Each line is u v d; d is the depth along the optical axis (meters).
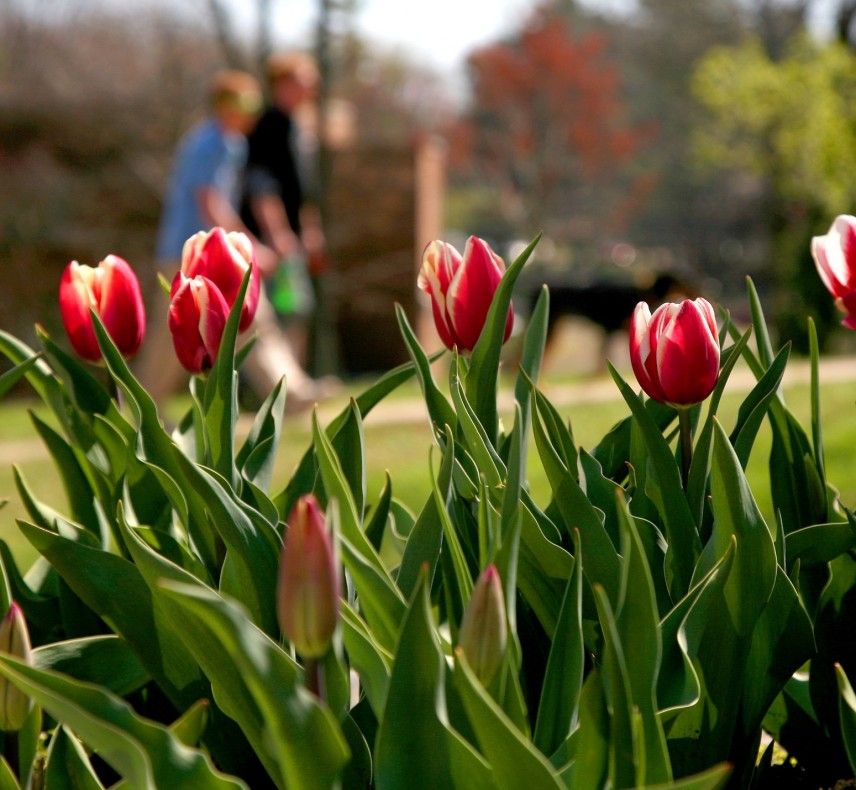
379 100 42.03
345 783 1.70
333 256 21.56
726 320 2.45
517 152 44.00
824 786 2.42
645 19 54.62
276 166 10.52
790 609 1.97
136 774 1.35
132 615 1.97
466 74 47.22
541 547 1.97
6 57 29.25
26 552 6.15
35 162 21.66
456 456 2.20
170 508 2.41
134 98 22.42
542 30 42.75
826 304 18.98
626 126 50.88
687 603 1.83
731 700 1.93
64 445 2.51
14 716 1.66
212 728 2.02
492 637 1.48
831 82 22.53
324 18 18.84
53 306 21.72
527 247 2.15
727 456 1.87
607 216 48.53
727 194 48.19
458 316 2.21
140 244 21.78
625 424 2.47
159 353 9.33
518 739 1.39
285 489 2.35
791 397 9.82
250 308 2.35
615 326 20.64
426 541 1.96
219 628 1.41
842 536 2.17
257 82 22.44
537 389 2.11
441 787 1.52
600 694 1.52
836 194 20.75
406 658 1.52
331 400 12.60
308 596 1.34
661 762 1.52
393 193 22.19
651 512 2.24
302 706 1.43
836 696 2.33
